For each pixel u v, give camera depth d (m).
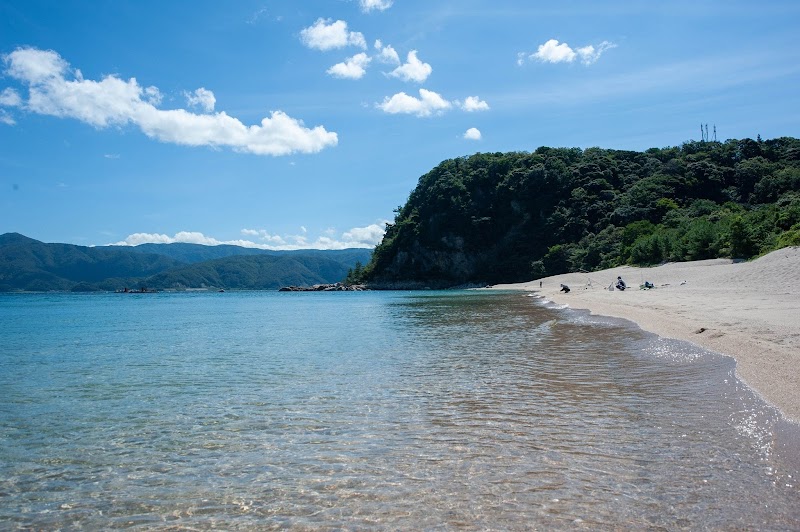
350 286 153.88
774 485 7.18
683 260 70.75
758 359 14.29
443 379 15.05
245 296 128.38
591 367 15.86
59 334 32.03
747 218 64.94
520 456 8.67
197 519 6.98
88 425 11.33
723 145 133.75
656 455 8.45
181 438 10.30
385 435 10.07
